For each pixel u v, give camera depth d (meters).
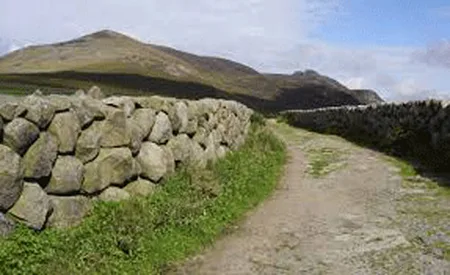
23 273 7.43
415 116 21.66
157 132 12.11
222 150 17.31
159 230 10.13
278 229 11.82
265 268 9.55
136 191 10.95
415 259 9.77
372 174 17.56
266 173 17.23
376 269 9.38
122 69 195.25
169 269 9.28
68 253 8.26
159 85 160.88
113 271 8.44
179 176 12.84
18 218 7.95
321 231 11.67
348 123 31.34
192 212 11.28
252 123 27.72
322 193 15.27
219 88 193.50
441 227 11.48
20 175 7.98
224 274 9.25
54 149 8.75
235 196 13.58
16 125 7.96
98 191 9.90
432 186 15.33
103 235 9.12
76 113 9.43
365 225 11.98
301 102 196.75
